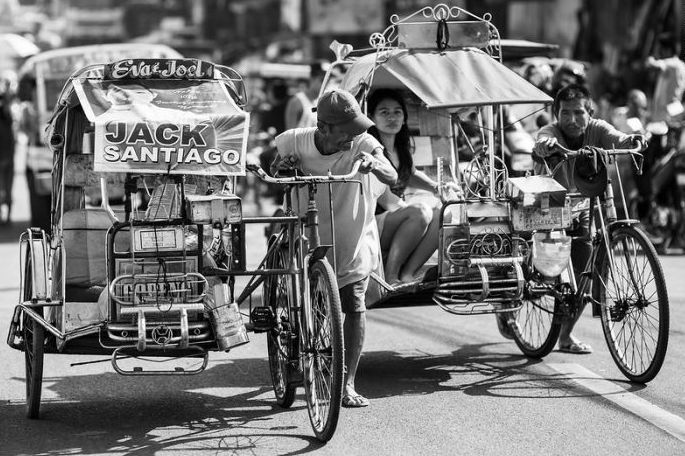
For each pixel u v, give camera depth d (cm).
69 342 687
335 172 740
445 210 831
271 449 652
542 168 905
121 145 672
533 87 814
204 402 771
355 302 736
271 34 4634
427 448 649
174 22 5909
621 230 798
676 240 1535
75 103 738
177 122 681
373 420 711
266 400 775
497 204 808
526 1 2503
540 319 883
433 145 976
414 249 838
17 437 684
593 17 2227
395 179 719
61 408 756
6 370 867
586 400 752
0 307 1149
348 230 734
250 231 1812
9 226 2078
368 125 713
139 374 667
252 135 2288
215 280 683
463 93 802
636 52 2103
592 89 2167
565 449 643
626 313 795
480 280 809
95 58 1859
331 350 652
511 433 677
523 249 818
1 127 2078
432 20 878
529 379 820
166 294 673
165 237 671
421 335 998
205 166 680
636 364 802
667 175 1519
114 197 920
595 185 804
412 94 967
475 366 870
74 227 730
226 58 4025
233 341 675
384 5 3070
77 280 727
